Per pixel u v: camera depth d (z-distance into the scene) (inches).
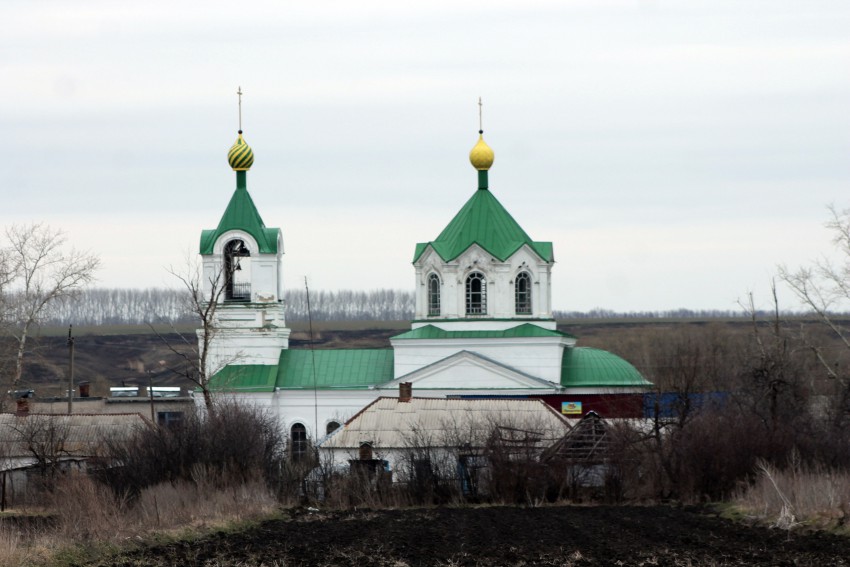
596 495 4133.9
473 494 4163.4
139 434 4394.7
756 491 3799.2
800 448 4227.4
